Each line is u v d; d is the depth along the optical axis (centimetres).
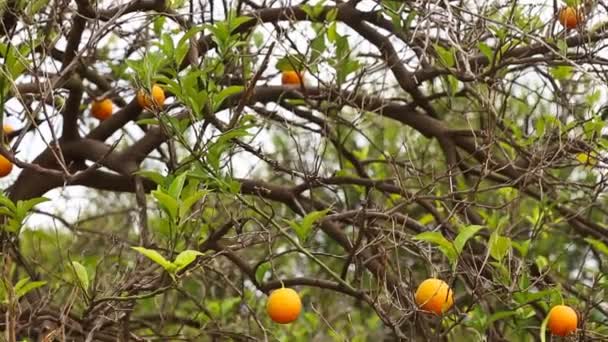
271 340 564
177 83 372
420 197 408
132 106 496
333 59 460
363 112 464
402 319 374
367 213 403
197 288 641
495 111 454
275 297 351
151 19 459
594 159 430
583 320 389
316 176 433
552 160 408
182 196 362
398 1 434
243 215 462
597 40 437
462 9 404
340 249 691
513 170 477
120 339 411
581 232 522
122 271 454
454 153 518
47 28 399
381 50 484
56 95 444
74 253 618
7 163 380
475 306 404
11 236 409
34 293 458
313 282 424
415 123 525
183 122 373
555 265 480
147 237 414
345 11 477
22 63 342
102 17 439
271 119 490
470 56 433
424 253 411
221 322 539
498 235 390
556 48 432
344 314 639
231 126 366
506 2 449
